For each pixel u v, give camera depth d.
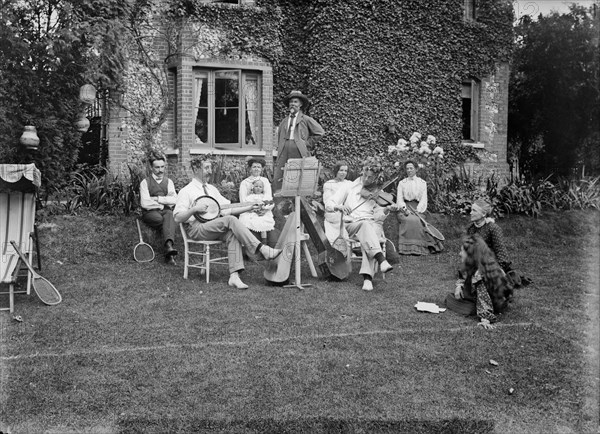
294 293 8.30
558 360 6.11
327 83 16.41
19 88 10.79
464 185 14.34
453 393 5.48
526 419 5.15
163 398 5.27
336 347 6.28
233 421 4.95
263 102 16.11
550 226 13.29
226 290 8.42
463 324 7.10
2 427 4.81
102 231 10.60
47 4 11.15
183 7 15.31
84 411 5.07
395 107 17.11
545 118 20.45
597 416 5.17
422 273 9.73
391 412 5.15
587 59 19.64
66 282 8.73
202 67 15.69
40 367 5.70
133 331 6.68
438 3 17.55
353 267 9.90
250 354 6.06
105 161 16.08
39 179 8.02
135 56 15.25
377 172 10.28
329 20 16.34
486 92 18.80
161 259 10.29
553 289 8.91
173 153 15.54
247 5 16.00
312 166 8.56
